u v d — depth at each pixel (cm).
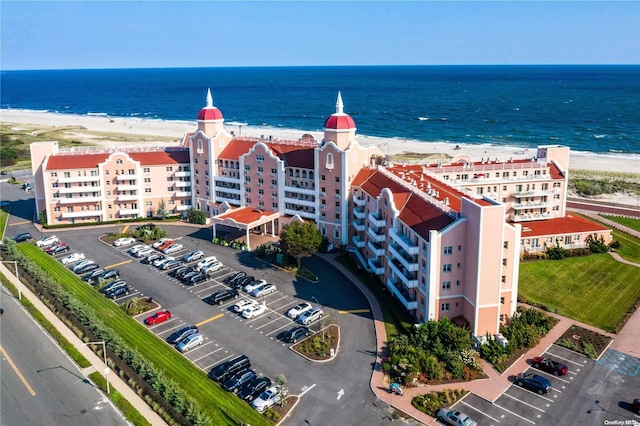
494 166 12712
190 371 7619
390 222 9875
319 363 7781
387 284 10069
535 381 7081
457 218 8281
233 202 14012
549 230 11994
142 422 6531
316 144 13150
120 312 9406
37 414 6731
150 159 14712
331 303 9619
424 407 6738
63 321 9088
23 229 14125
